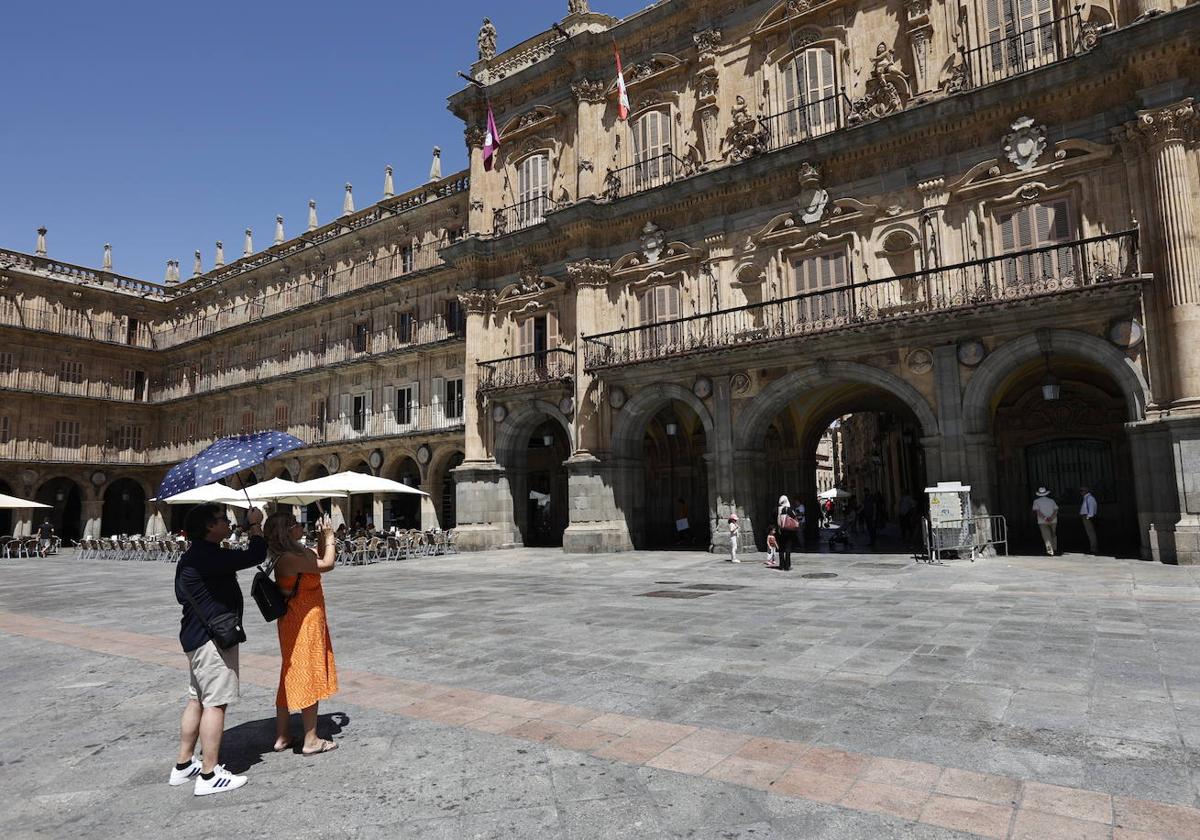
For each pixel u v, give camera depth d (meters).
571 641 9.19
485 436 29.80
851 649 8.20
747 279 23.64
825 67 22.88
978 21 20.06
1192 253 16.06
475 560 23.78
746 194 23.80
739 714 5.97
